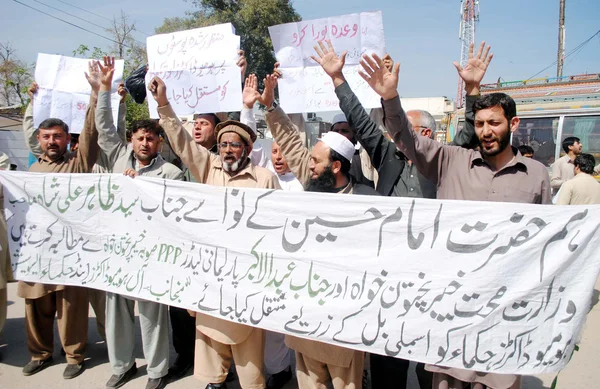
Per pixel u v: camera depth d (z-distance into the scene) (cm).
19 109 2312
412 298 271
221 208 322
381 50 379
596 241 244
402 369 325
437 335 264
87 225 371
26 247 388
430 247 269
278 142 364
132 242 354
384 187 349
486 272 258
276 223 305
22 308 553
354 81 387
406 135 276
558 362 249
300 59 405
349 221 287
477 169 269
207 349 329
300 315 293
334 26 389
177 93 416
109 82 386
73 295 381
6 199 393
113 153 395
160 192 344
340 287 287
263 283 306
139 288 347
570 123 863
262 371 327
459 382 271
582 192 548
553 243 249
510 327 254
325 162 304
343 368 291
